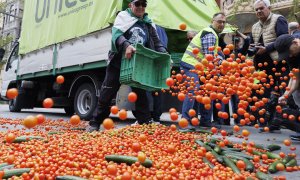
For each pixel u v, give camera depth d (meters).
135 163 2.79
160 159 3.04
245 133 2.83
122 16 4.84
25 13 11.38
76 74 8.53
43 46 9.64
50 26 9.38
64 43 8.66
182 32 7.86
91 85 7.97
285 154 3.92
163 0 6.95
